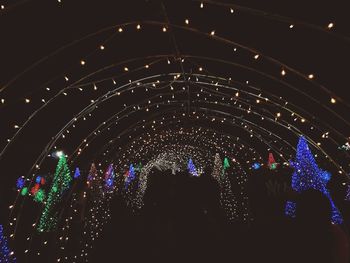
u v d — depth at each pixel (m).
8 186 12.47
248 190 9.01
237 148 23.72
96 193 14.69
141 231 5.04
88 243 10.28
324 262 3.29
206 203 4.98
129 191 16.02
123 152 21.89
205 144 25.95
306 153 11.62
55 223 11.63
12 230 10.79
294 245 3.46
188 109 17.20
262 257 3.90
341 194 13.73
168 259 4.67
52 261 9.34
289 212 5.55
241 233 5.17
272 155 19.00
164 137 24.53
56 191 13.12
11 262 7.54
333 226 3.47
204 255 4.61
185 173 5.11
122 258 4.92
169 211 4.88
